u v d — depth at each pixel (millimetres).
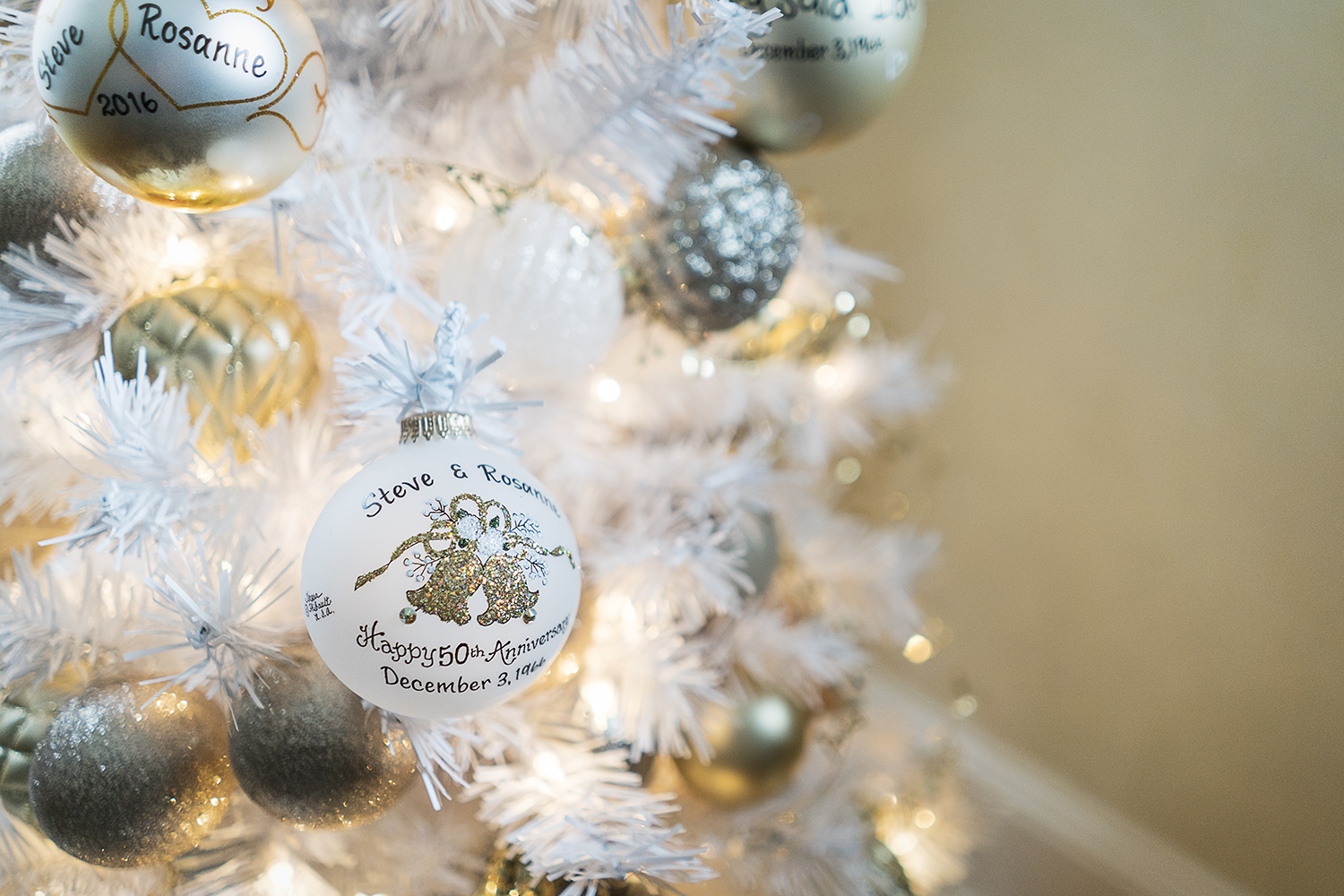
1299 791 634
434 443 441
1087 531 733
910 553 708
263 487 486
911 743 747
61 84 423
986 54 762
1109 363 702
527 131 524
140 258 490
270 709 467
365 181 507
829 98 521
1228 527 655
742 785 601
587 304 511
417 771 497
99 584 490
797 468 710
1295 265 616
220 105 426
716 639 608
